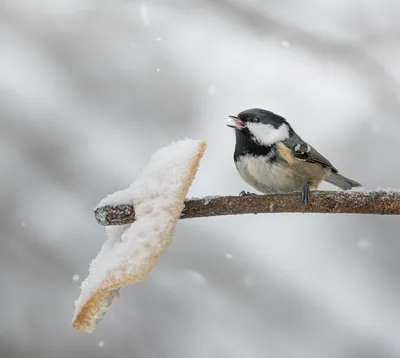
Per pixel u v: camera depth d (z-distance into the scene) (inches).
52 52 541.3
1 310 419.2
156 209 139.6
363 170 512.4
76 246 451.8
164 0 491.2
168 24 564.7
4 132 489.1
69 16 554.6
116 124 526.3
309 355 425.1
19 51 539.8
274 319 439.2
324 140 530.0
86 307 135.2
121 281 135.0
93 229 462.3
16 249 444.1
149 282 440.8
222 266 458.0
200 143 145.3
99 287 134.8
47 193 474.9
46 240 449.7
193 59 565.3
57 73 534.0
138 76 543.2
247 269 457.4
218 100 547.8
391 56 471.2
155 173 143.3
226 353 418.9
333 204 165.8
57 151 493.0
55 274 439.8
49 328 418.6
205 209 159.3
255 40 481.4
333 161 516.1
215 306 438.3
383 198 165.2
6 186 468.1
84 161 493.0
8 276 432.8
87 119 517.0
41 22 550.0
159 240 137.5
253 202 163.3
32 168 482.0
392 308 450.3
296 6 513.3
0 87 513.3
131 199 140.9
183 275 451.8
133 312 428.8
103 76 538.3
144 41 557.0
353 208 164.9
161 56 554.6
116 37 553.6
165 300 436.1
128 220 140.4
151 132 527.5
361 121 529.0
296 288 454.3
